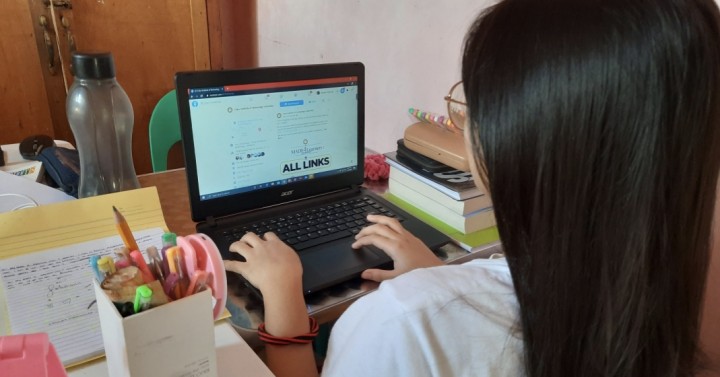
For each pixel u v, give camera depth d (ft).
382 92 4.90
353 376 1.65
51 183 3.54
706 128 1.31
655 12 1.19
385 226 2.80
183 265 1.66
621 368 1.44
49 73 6.39
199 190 2.89
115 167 3.12
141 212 2.40
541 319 1.46
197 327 1.59
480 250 3.02
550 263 1.39
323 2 5.47
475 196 3.14
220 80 2.81
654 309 1.40
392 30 4.61
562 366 1.48
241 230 2.88
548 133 1.28
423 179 3.38
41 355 1.39
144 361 1.51
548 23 1.26
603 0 1.23
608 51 1.20
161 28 6.88
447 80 4.16
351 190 3.55
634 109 1.21
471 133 1.48
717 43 1.27
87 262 2.16
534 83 1.27
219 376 1.87
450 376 1.58
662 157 1.25
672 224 1.34
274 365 2.09
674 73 1.20
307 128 3.21
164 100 4.71
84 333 1.96
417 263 2.55
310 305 2.39
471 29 1.47
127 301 1.51
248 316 2.29
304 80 3.11
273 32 6.57
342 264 2.62
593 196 1.30
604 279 1.36
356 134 3.45
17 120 6.33
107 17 6.49
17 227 2.12
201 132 2.82
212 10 7.18
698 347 1.74
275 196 3.20
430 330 1.55
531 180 1.36
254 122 2.99
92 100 2.95
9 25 5.95
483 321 1.56
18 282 2.03
